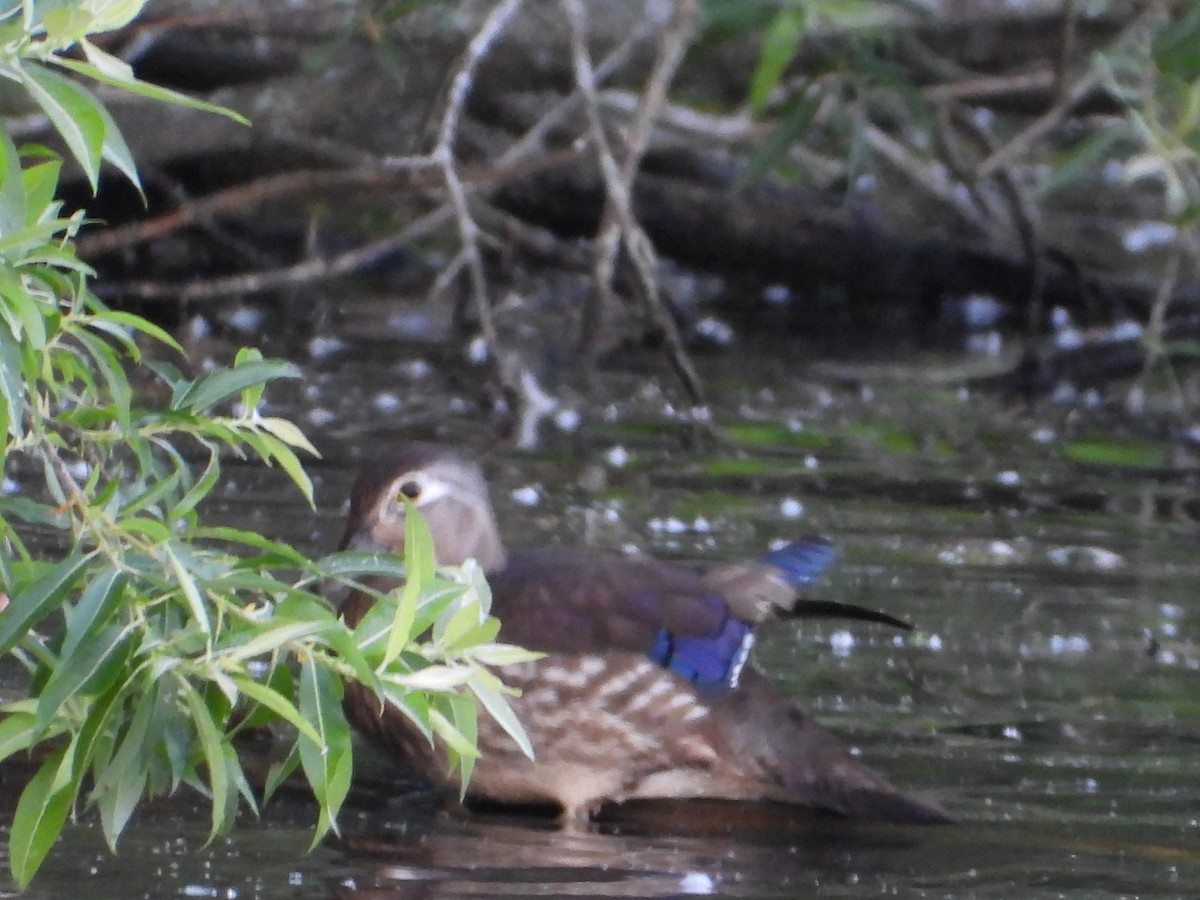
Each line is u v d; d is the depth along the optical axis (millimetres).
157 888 6242
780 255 19547
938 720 8508
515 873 6688
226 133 17516
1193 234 16781
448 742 4781
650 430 14000
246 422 4992
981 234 19406
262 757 7895
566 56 17016
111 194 18094
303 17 16328
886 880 6691
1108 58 11477
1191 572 10781
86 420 4988
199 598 4348
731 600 8258
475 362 16172
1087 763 8000
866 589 10273
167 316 17547
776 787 7895
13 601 4461
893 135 19312
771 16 11102
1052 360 17359
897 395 15680
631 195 19078
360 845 6934
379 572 4844
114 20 4461
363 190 17141
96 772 4695
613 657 7980
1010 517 11883
